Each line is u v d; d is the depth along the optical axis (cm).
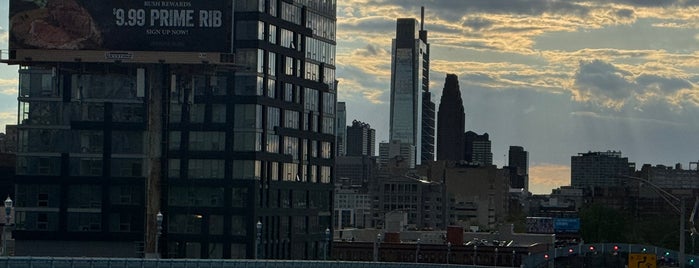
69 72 18138
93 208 18400
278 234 19088
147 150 18362
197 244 18388
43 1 17512
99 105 18450
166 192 18462
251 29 18412
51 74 18388
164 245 18412
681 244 12631
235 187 18325
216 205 18388
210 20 17350
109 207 18350
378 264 15675
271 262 13138
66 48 17450
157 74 17925
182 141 18475
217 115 18450
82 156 18438
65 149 18450
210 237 18350
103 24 17400
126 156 18388
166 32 17350
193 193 18450
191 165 18475
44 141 18488
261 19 18462
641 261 14100
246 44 18388
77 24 17450
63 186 18425
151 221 18150
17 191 18488
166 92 18312
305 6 19912
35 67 18488
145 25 17362
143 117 18400
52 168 18462
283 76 19188
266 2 18762
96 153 18412
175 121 18500
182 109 18488
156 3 17362
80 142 18450
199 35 17350
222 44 17362
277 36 19062
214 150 18425
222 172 18400
